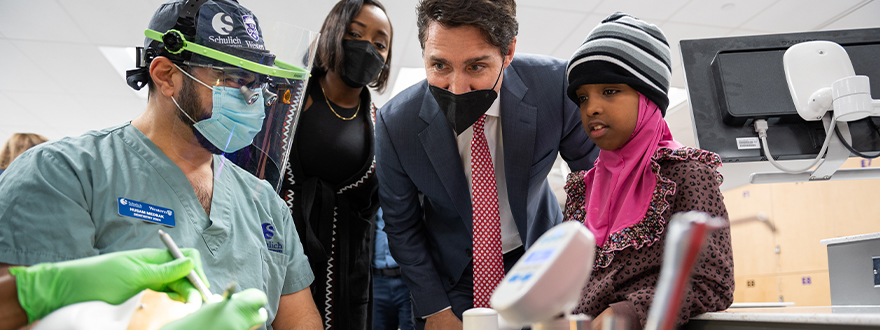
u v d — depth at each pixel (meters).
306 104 1.58
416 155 1.40
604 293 0.92
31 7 3.34
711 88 1.22
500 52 1.16
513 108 1.33
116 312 0.56
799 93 1.14
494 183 1.28
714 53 1.25
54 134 5.93
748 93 1.18
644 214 0.94
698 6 3.31
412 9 3.27
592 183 1.17
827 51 1.16
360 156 1.61
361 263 1.58
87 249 0.81
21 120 5.42
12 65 4.16
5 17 3.45
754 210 4.00
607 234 1.01
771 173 1.24
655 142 1.01
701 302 0.79
